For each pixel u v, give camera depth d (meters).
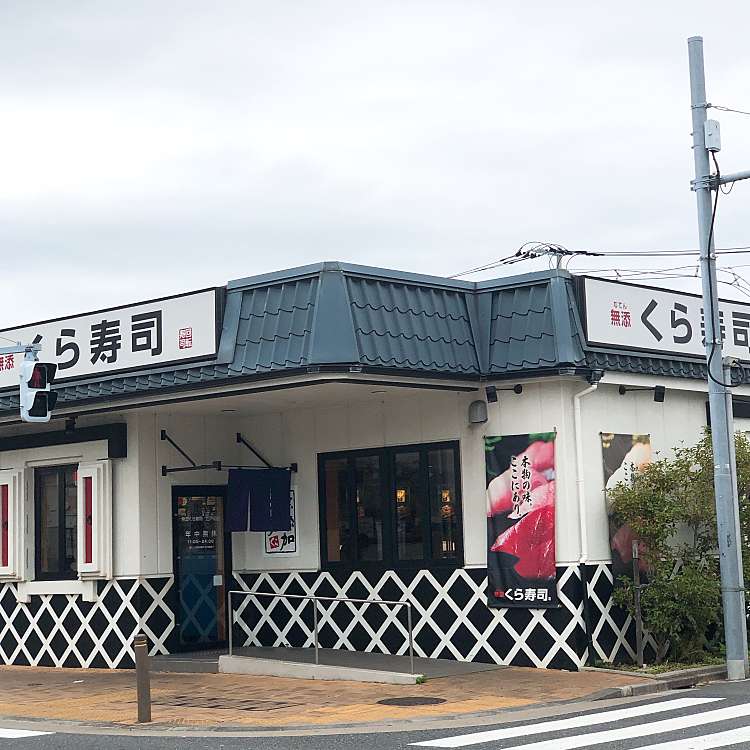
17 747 12.33
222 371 17.08
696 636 17.56
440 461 18.66
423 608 18.58
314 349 16.03
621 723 12.84
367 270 16.75
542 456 17.41
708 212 16.95
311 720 13.64
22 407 16.86
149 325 18.17
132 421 20.28
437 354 17.19
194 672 18.20
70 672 20.14
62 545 21.45
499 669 17.19
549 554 17.17
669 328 18.92
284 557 20.47
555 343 17.16
